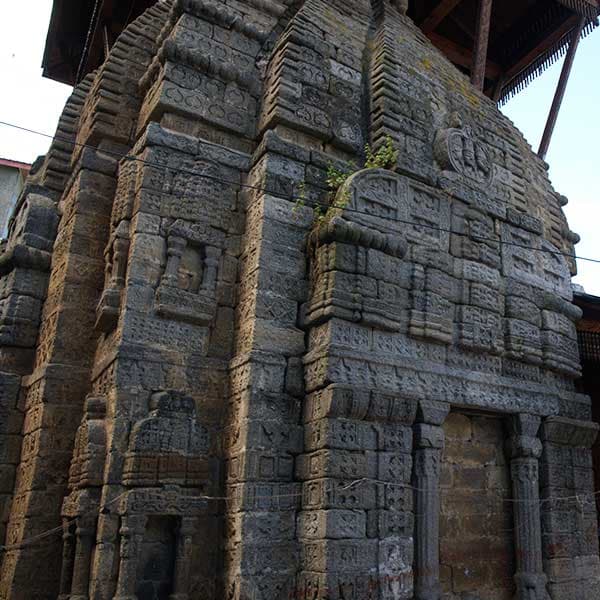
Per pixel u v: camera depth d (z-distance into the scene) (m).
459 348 9.34
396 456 8.16
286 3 11.19
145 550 7.53
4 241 12.73
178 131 9.40
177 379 8.27
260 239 8.72
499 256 10.42
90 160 10.35
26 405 9.88
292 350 8.45
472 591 8.80
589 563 9.77
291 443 8.06
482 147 11.07
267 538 7.58
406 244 9.00
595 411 12.95
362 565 7.46
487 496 9.40
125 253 8.85
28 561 8.34
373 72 10.50
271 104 9.62
